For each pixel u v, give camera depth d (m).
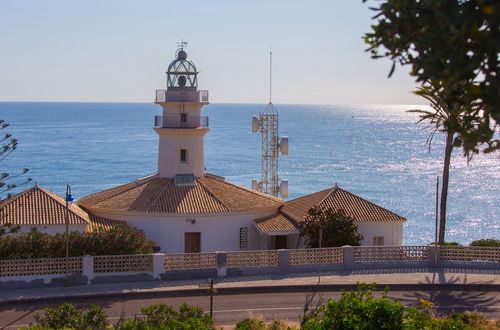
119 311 29.20
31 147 181.88
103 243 34.22
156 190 44.66
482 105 10.85
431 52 9.48
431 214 93.25
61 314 23.59
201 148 47.47
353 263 36.16
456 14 9.22
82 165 144.25
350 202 44.62
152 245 36.53
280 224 42.62
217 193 44.78
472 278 33.94
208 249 42.44
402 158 174.88
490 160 165.38
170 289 32.16
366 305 18.41
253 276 34.72
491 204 101.56
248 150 184.62
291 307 29.64
